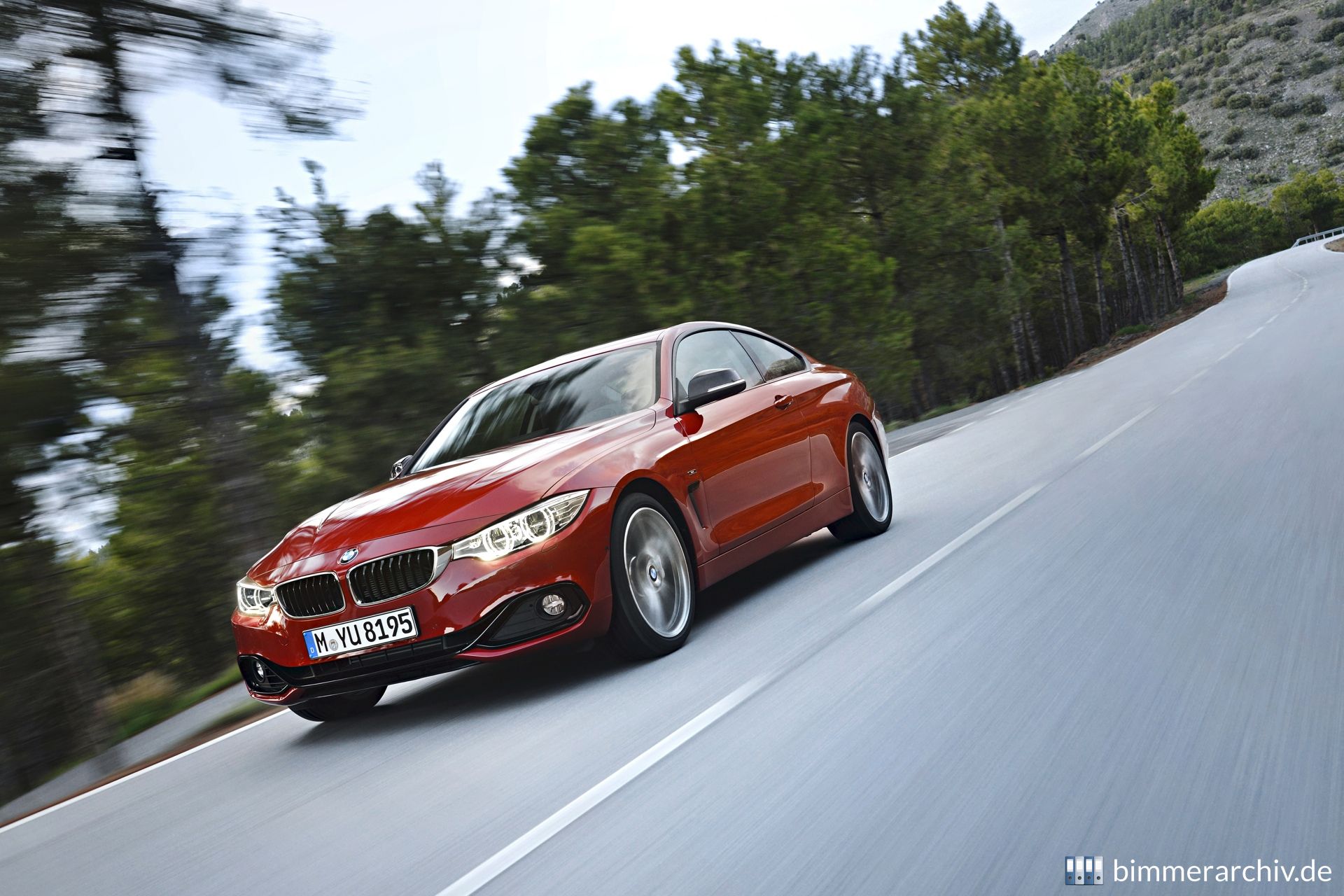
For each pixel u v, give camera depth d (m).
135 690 15.41
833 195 31.89
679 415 5.32
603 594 4.43
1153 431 9.54
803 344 27.62
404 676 4.35
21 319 7.64
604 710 4.01
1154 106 70.06
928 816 2.59
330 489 15.33
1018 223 42.69
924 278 37.19
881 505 6.95
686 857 2.56
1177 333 29.56
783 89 32.03
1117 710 3.12
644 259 21.75
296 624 4.45
